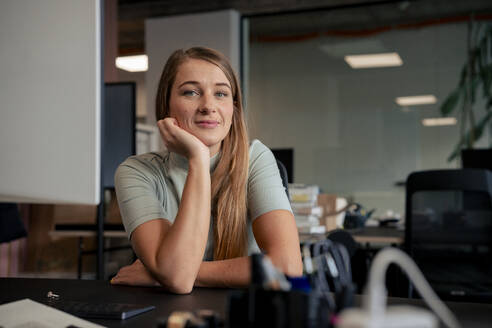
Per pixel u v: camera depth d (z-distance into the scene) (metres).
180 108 1.16
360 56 6.12
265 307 0.53
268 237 1.13
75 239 3.80
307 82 6.29
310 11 5.96
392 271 2.18
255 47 6.46
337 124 6.17
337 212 2.93
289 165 3.83
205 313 0.60
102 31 0.83
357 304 0.81
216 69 1.17
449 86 5.79
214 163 1.25
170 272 0.94
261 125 6.41
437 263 2.35
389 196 5.93
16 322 0.71
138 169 1.19
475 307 0.81
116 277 1.07
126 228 1.10
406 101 5.93
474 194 2.38
